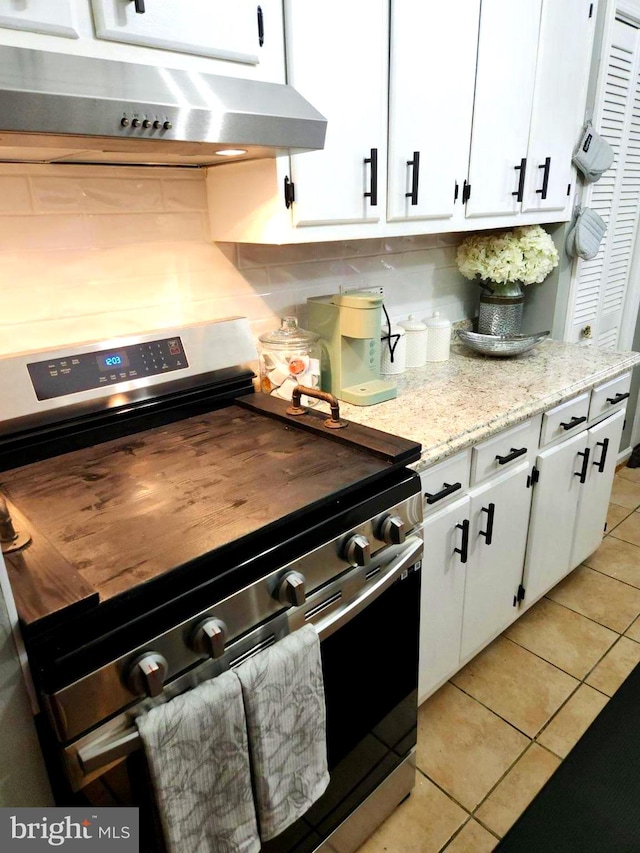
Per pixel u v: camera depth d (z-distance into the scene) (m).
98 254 1.29
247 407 1.44
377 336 1.58
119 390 1.27
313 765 1.02
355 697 1.17
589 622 2.08
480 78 1.58
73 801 0.77
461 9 1.46
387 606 1.18
